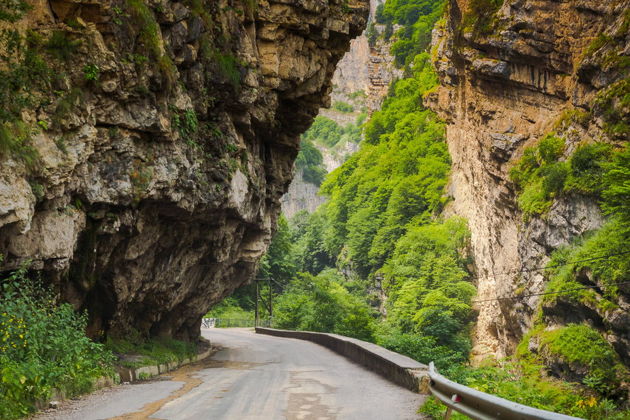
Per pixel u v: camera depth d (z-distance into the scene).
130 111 13.38
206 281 24.98
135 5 13.37
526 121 55.53
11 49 10.93
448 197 87.12
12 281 11.30
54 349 12.06
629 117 41.59
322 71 23.17
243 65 18.73
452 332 64.88
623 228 37.00
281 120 24.89
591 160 42.94
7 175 10.05
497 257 60.09
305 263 130.00
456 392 8.09
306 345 36.53
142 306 20.89
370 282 99.38
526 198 49.59
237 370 20.62
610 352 34.62
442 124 99.56
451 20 67.75
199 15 16.66
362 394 13.72
